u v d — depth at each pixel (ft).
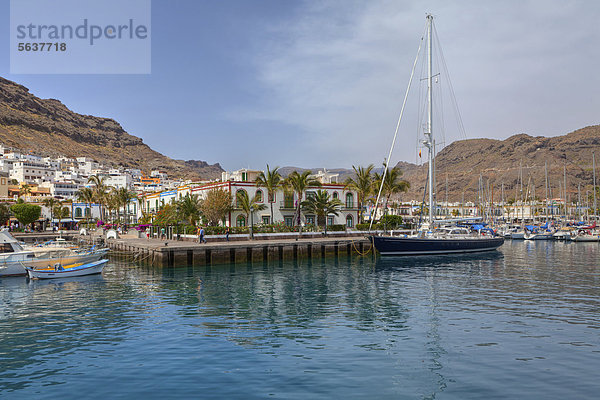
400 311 78.23
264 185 204.54
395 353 54.85
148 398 41.86
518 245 264.93
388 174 228.84
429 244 177.78
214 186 206.39
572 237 294.05
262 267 143.43
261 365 50.83
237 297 92.27
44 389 44.37
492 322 70.23
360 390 43.52
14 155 653.30
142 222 240.12
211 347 57.77
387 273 128.98
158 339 61.67
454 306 82.38
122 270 142.20
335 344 58.70
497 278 118.52
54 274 123.34
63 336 63.82
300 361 52.11
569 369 49.14
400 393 42.75
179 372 48.73
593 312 77.20
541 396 41.96
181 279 118.62
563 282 111.55
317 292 97.60
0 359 53.83
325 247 172.35
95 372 49.06
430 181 187.83
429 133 186.70
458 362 51.60
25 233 293.23
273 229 188.24
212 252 149.07
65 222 371.56
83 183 577.02
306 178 204.33
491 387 44.21
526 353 54.80
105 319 74.02
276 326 68.28
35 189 458.50
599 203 615.57
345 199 232.53
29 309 83.25
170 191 258.57
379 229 221.25
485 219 451.12
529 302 85.97
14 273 127.24
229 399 41.47
